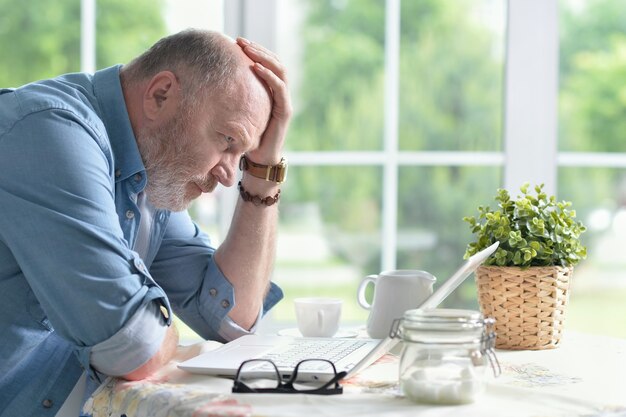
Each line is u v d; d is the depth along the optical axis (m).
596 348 1.45
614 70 4.00
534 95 2.36
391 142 2.51
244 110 1.46
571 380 1.18
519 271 1.41
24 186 1.27
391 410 0.99
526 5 2.35
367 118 3.33
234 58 1.47
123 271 1.24
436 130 2.88
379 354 1.20
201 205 3.30
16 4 3.22
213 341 1.50
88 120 1.36
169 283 1.66
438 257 2.89
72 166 1.28
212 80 1.44
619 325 3.76
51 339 1.45
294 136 3.35
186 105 1.44
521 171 2.38
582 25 4.02
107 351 1.21
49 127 1.31
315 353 1.30
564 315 1.46
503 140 2.41
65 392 1.43
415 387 1.02
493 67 2.87
